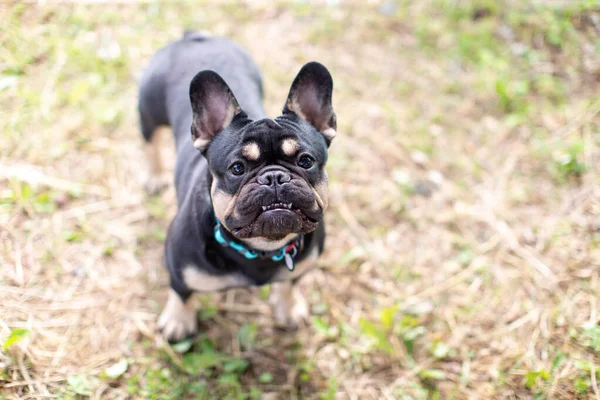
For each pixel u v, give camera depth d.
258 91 1.17
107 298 1.13
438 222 1.32
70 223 1.22
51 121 1.37
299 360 1.11
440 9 1.80
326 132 0.96
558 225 1.31
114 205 1.27
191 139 1.00
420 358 1.12
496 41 1.70
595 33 1.71
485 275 1.23
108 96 1.44
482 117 1.53
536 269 1.23
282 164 0.88
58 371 1.02
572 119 1.51
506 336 1.14
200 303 1.16
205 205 0.94
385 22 1.75
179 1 1.69
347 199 1.35
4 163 1.27
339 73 1.59
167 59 1.17
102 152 1.35
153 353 1.07
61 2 1.62
